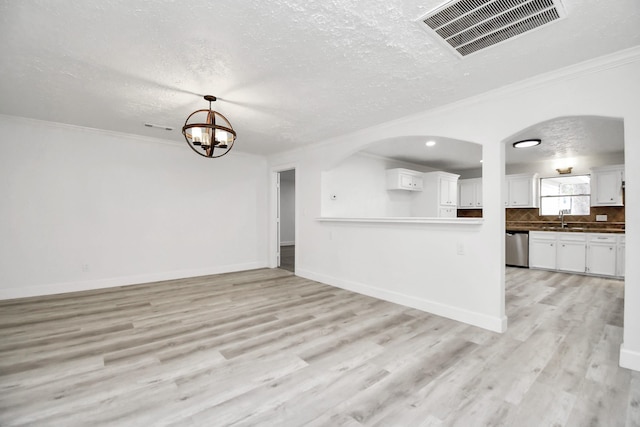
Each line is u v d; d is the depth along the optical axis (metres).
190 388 1.86
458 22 1.76
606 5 1.59
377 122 3.68
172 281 4.70
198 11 1.68
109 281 4.30
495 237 2.78
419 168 7.09
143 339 2.56
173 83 2.61
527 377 2.00
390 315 3.19
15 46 2.04
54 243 3.91
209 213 5.23
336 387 1.88
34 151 3.76
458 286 3.05
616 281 4.83
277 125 3.82
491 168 2.79
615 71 2.12
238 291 4.13
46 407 1.67
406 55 2.13
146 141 4.58
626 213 2.08
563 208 6.17
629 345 2.10
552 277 5.13
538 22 1.75
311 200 4.94
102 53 2.13
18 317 3.06
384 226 3.78
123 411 1.65
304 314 3.21
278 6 1.63
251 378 1.98
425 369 2.10
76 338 2.57
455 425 1.55
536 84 2.47
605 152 5.36
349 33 1.88
